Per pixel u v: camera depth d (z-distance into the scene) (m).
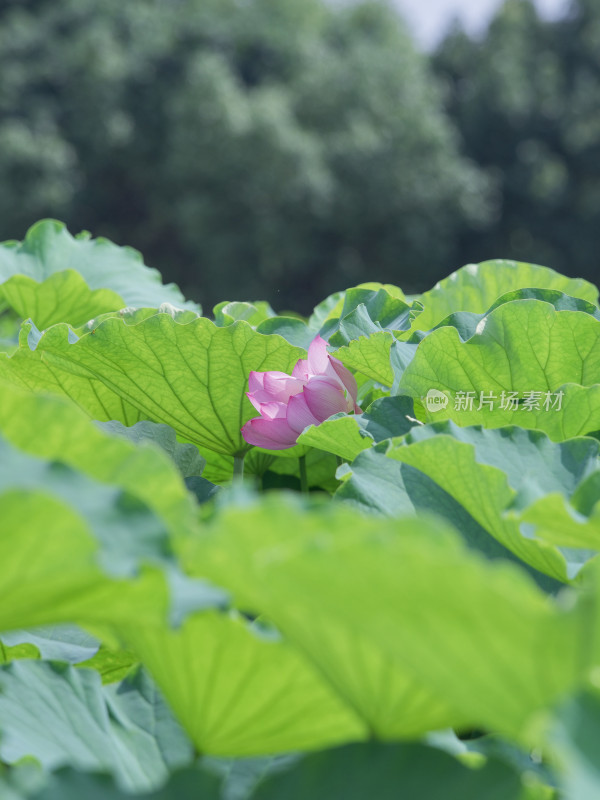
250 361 2.73
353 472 2.45
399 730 1.89
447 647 1.46
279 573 1.44
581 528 2.21
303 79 33.50
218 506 2.17
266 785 1.82
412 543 1.36
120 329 2.71
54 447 2.10
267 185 30.42
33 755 2.10
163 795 1.78
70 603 1.71
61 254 3.65
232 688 1.98
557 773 2.20
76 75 33.31
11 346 3.37
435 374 2.69
